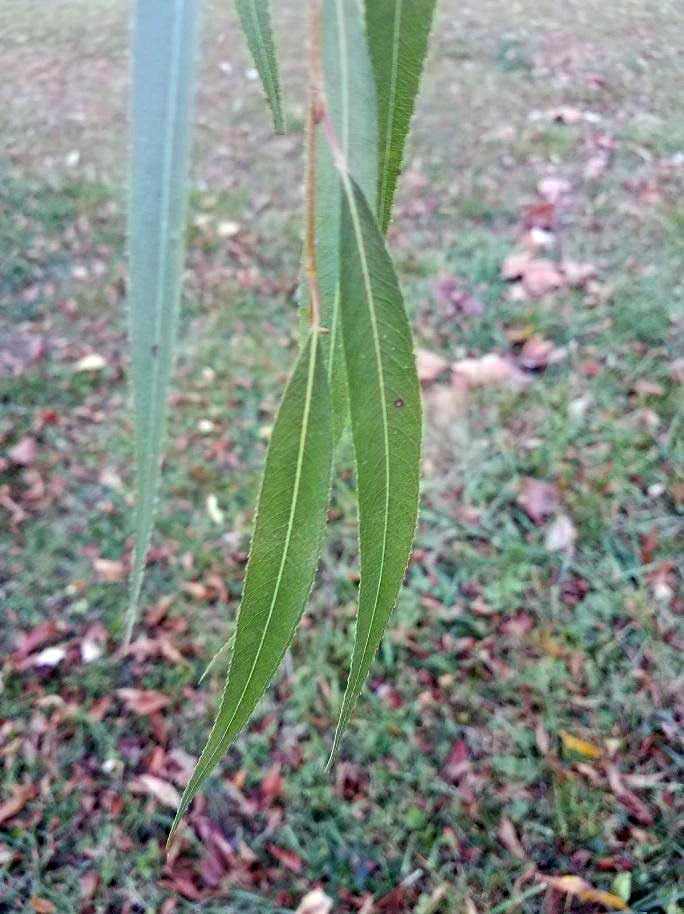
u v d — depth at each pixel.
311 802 0.61
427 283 0.91
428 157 1.06
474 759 0.62
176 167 0.11
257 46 0.15
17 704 0.66
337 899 0.57
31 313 0.92
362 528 0.15
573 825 0.58
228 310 0.91
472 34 1.29
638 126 1.09
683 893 0.55
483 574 0.70
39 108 1.18
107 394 0.85
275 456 0.14
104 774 0.63
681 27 1.29
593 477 0.75
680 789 0.59
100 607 0.71
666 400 0.80
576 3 1.37
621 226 0.96
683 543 0.71
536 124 1.10
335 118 0.13
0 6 1.44
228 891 0.57
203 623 0.69
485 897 0.56
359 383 0.14
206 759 0.15
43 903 0.57
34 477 0.79
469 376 0.83
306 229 0.13
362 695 0.65
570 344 0.85
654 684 0.64
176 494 0.76
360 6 0.14
